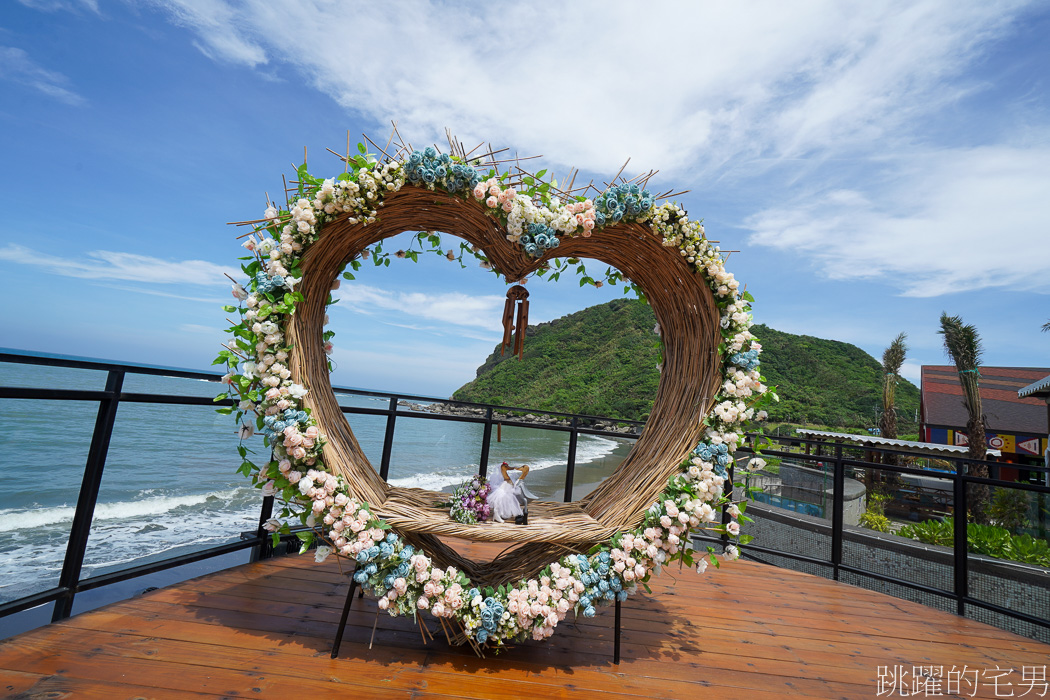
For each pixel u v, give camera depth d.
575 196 1.76
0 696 1.20
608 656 1.73
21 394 1.42
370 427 14.62
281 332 1.58
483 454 3.01
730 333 1.83
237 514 5.77
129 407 12.80
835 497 2.88
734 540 1.82
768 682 1.64
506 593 1.59
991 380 20.22
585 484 10.36
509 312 1.94
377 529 1.50
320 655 1.57
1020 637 2.20
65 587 1.65
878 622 2.27
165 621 1.69
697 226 1.80
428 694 1.40
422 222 1.90
